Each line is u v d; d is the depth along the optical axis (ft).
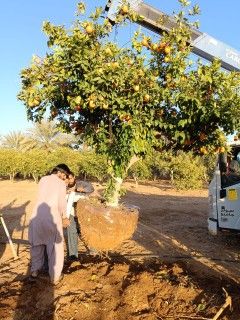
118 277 19.13
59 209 19.34
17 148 120.16
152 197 66.59
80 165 90.38
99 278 18.99
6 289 18.38
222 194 30.53
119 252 26.45
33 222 18.99
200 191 82.43
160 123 17.63
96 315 15.76
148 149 18.17
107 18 17.88
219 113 16.22
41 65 17.30
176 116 17.74
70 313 15.88
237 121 16.39
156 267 21.70
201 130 17.94
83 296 17.24
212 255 27.09
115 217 17.46
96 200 19.02
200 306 15.70
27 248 26.78
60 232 18.88
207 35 24.48
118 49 16.75
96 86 16.24
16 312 15.99
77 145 20.81
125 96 17.11
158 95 17.02
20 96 17.81
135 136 16.94
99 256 23.15
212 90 16.69
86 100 16.69
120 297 17.03
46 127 118.11
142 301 16.70
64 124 20.18
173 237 33.32
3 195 62.75
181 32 17.25
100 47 16.75
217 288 18.24
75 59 15.98
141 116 17.24
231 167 30.01
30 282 19.10
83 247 26.58
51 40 17.31
